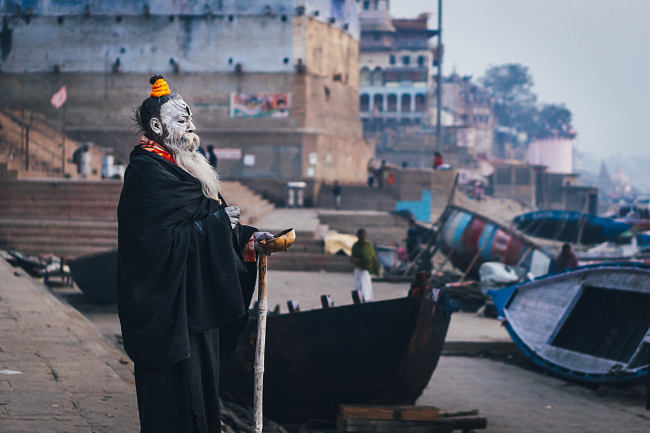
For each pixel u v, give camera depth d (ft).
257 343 10.60
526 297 42.50
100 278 49.26
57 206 78.28
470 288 58.39
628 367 33.81
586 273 40.24
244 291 10.43
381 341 24.50
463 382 35.91
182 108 9.78
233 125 122.72
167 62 122.62
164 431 9.23
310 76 123.03
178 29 122.42
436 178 123.13
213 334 9.85
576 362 36.42
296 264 75.77
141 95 122.21
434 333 25.81
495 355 43.11
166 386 9.29
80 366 19.42
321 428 26.78
